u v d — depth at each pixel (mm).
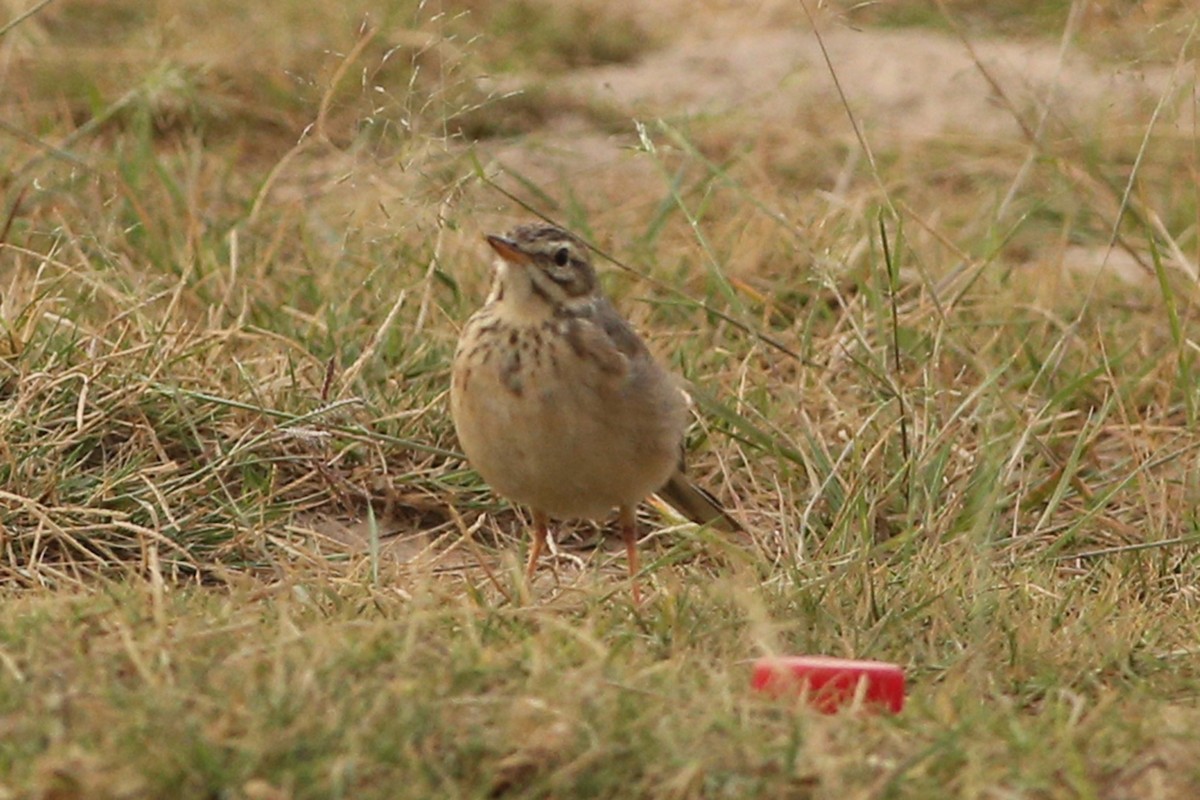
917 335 13273
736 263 14570
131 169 14875
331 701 7141
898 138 18219
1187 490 11758
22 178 14641
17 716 6969
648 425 9930
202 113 17281
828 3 15711
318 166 16188
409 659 7625
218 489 11164
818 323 13820
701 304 12859
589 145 18469
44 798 6477
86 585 10008
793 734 7121
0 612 8367
